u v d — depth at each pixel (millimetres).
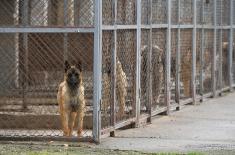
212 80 23016
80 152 12602
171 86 19594
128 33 15648
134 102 15992
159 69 18000
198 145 13695
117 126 14836
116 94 15445
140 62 16188
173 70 19547
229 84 25062
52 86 17531
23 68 17328
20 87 17359
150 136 14805
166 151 12867
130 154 12477
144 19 16734
